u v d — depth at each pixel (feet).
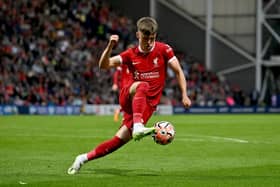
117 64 88.94
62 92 339.16
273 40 400.88
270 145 142.00
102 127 213.25
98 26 383.04
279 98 382.22
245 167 100.78
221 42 405.80
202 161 109.70
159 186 79.87
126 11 417.49
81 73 350.84
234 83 407.03
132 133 87.30
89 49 366.63
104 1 418.10
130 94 88.28
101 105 343.05
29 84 332.39
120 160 110.01
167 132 85.92
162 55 89.35
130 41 386.11
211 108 370.53
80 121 254.68
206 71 393.91
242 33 403.75
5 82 326.65
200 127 217.36
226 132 189.16
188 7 410.93
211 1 404.98
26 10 362.12
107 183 82.23
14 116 303.89
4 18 350.23
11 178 87.20
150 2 412.77
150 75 89.25
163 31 415.64
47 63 343.87
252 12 400.88
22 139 157.48
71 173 90.63
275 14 397.80
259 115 344.49
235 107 375.25
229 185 80.89
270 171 95.71
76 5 383.45
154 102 89.56
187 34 412.36
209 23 405.59
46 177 88.28
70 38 366.02
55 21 368.68
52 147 136.56
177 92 367.86
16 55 337.11
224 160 111.45
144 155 118.62
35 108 330.75
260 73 400.67
